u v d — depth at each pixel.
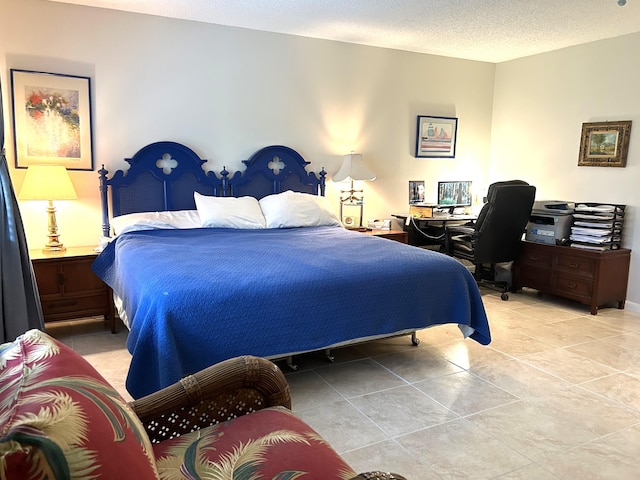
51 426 0.73
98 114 3.85
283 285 2.46
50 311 3.42
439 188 5.50
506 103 5.50
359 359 3.15
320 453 1.31
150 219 3.78
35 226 3.75
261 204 4.34
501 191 4.24
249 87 4.38
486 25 4.10
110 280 3.35
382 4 3.60
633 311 4.27
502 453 2.11
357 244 3.37
